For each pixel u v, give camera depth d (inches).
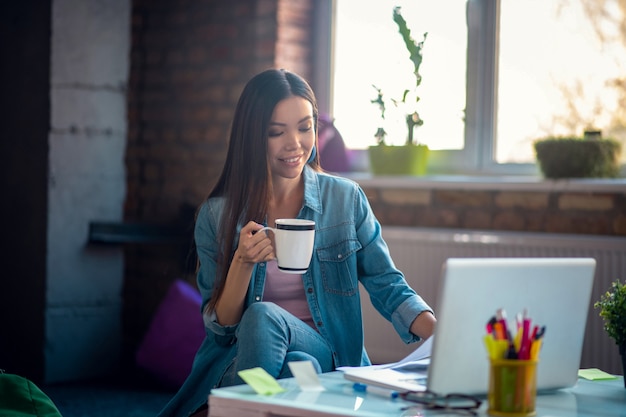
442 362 63.0
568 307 68.4
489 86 160.7
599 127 149.3
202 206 94.2
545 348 68.1
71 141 176.6
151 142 191.9
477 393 65.6
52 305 175.0
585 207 143.0
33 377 175.6
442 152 166.9
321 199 95.2
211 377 87.6
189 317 166.4
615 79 147.2
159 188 190.5
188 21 185.5
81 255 179.0
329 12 178.4
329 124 172.2
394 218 164.6
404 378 69.3
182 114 186.7
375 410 61.3
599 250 136.6
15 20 179.0
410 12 169.6
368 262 95.2
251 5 175.5
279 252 78.5
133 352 192.1
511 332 61.7
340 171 171.6
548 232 146.9
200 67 183.6
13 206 179.5
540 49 155.3
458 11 163.8
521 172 156.6
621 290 75.4
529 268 65.3
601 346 135.3
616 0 146.6
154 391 166.7
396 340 157.6
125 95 184.4
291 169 90.0
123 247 187.0
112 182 183.2
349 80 177.2
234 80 178.2
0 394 93.4
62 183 175.5
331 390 67.8
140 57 193.6
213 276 90.9
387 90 171.8
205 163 182.7
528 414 60.6
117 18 182.2
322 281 93.0
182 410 88.8
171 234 176.9
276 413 62.0
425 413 60.5
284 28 173.8
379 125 172.1
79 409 150.9
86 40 177.6
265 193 89.8
